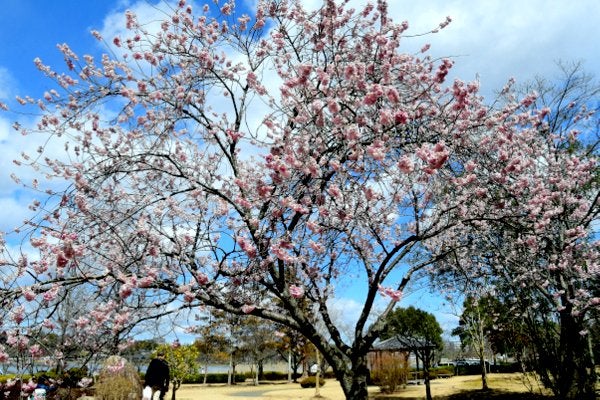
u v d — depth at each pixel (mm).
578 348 9125
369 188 5164
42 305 4438
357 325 6008
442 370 31844
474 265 9156
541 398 11539
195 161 6703
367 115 5133
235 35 6625
